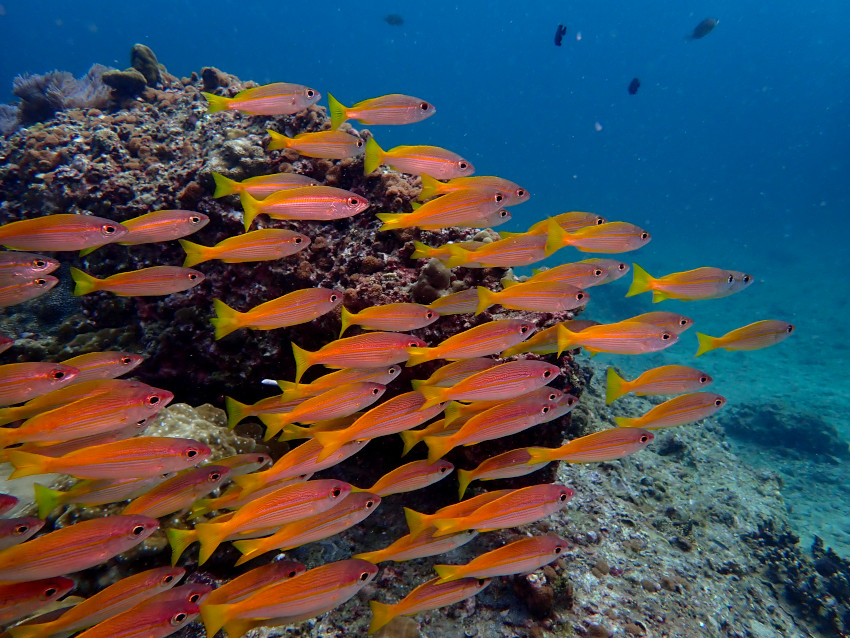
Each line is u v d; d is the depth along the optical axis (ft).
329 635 2.77
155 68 6.36
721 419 9.93
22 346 4.09
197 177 3.97
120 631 1.94
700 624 3.51
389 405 2.47
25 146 4.80
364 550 3.18
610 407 6.50
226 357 3.63
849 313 17.03
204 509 2.42
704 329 16.33
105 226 2.69
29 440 2.15
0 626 2.36
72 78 6.25
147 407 2.33
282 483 2.56
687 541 4.29
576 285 2.97
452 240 3.61
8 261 2.51
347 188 4.04
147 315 3.86
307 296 2.72
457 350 2.61
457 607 3.01
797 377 12.01
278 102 3.14
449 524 2.33
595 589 3.43
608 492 4.52
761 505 5.58
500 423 2.51
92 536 2.03
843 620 4.45
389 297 3.27
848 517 7.02
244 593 2.17
